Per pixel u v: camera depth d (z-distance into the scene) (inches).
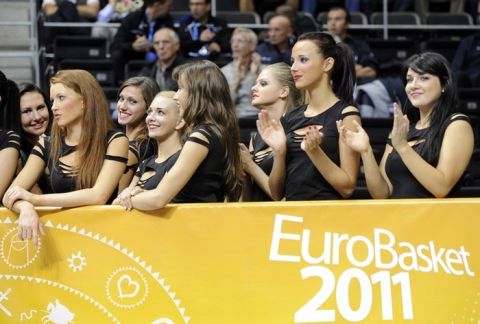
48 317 270.5
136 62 583.5
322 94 297.1
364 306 269.0
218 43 590.9
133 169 319.0
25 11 680.4
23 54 614.2
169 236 270.5
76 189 281.1
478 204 271.6
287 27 563.2
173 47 529.7
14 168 293.0
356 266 269.9
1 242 271.6
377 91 526.3
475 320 269.7
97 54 613.0
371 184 283.9
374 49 641.6
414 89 293.3
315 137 277.6
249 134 470.6
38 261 271.4
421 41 690.8
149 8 597.0
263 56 561.0
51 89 286.5
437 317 269.1
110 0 667.4
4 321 270.8
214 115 281.6
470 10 737.0
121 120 336.5
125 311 269.6
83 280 270.4
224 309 268.7
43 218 271.4
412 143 294.7
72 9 638.5
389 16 700.0
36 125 346.3
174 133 297.6
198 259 269.7
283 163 293.0
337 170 283.3
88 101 283.3
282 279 269.3
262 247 270.1
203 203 272.7
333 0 709.9
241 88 517.3
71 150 285.7
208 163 278.7
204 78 283.0
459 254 270.5
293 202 271.1
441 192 280.4
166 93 302.5
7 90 320.2
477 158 468.4
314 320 268.7
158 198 269.0
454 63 628.7
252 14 674.2
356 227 270.8
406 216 271.3
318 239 270.4
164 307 269.3
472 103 559.5
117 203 273.7
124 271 270.4
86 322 269.7
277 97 321.4
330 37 298.5
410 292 269.4
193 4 589.3
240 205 270.8
